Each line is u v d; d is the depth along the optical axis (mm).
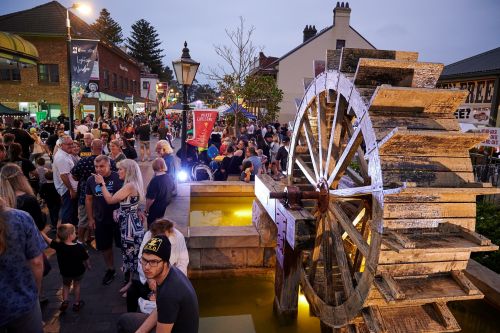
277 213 4969
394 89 3301
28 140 9477
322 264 4754
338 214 4059
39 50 24812
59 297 4680
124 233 4648
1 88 24797
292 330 4535
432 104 3510
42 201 8375
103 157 5023
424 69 3707
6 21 24844
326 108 5117
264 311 4906
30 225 2725
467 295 3092
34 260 2744
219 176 9773
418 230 3219
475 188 3135
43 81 25219
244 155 10219
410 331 3221
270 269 5785
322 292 4422
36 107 24984
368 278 3277
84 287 4949
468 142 3242
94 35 27297
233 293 5301
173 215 6367
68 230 4188
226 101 19156
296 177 6316
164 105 47812
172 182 5527
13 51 9906
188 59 8703
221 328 4480
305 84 6012
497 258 5238
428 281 3223
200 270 5621
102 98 27000
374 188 3293
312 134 5473
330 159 4496
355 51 4148
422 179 3230
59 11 26656
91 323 4160
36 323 2795
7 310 2594
